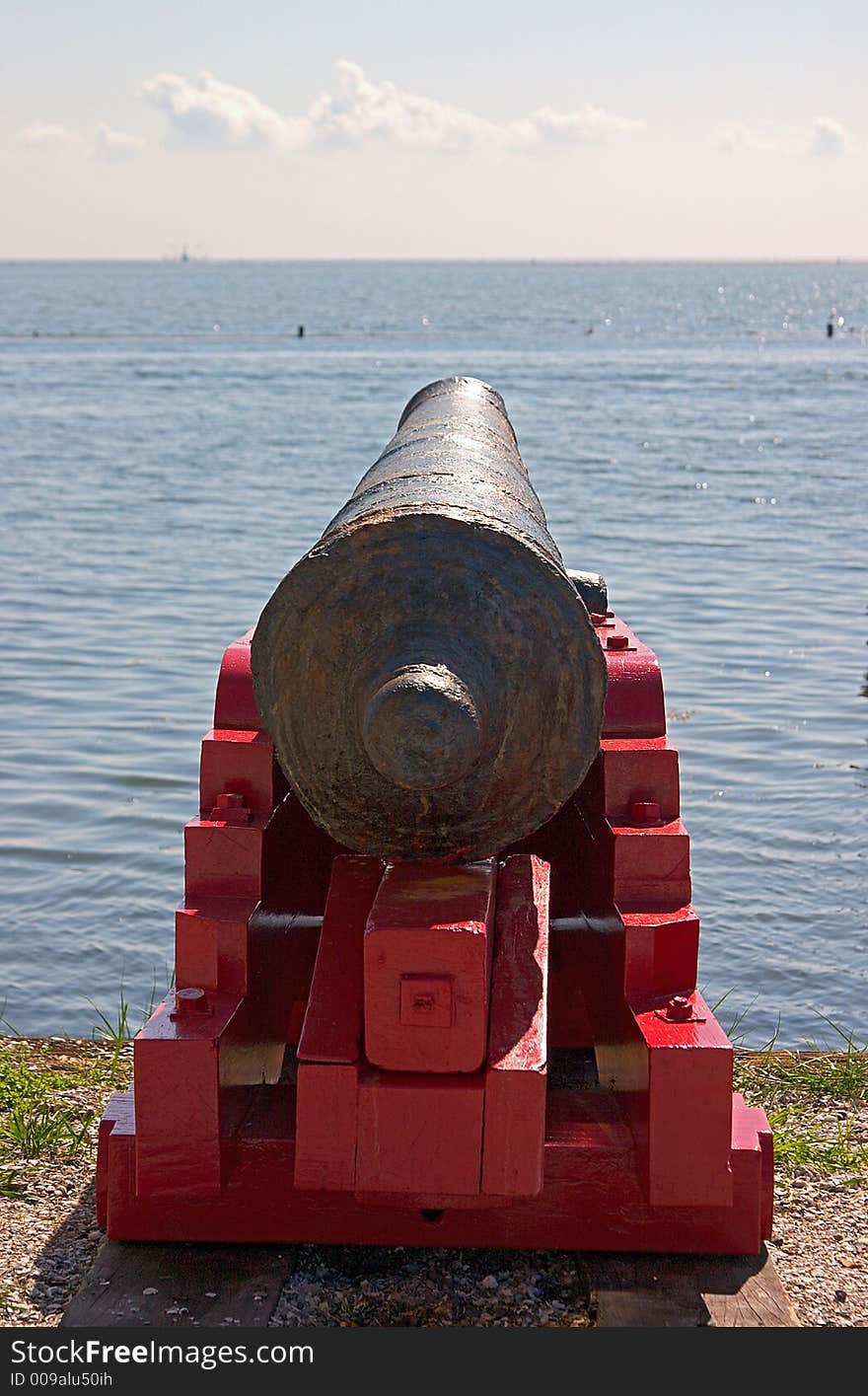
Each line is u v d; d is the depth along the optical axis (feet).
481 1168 11.73
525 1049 11.82
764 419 121.39
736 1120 13.16
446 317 382.63
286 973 14.96
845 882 26.30
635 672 14.71
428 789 11.65
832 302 574.97
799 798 30.50
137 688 39.27
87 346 233.76
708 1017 12.71
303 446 99.50
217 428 111.65
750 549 60.85
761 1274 12.51
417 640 11.90
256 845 13.46
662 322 367.66
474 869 12.70
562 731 12.26
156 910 25.75
